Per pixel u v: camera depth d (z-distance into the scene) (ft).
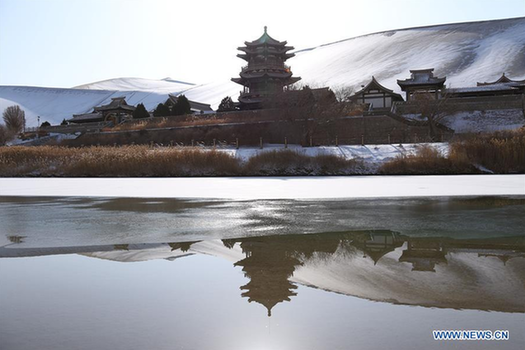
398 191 58.39
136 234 28.86
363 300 15.31
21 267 20.57
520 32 536.42
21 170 115.96
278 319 13.58
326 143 163.43
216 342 11.99
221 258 22.02
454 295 15.78
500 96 175.22
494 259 21.30
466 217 35.22
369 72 522.06
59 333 12.76
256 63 226.99
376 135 161.07
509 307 14.52
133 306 14.99
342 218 35.19
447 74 461.78
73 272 19.54
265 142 171.22
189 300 15.52
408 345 11.66
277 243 25.61
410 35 631.56
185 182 82.07
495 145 102.89
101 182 84.43
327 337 12.23
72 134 241.96
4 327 13.24
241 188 66.18
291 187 67.15
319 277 18.33
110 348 11.68
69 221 34.63
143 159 111.65
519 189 59.36
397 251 23.24
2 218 36.60
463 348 11.42
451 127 172.65
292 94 170.19
